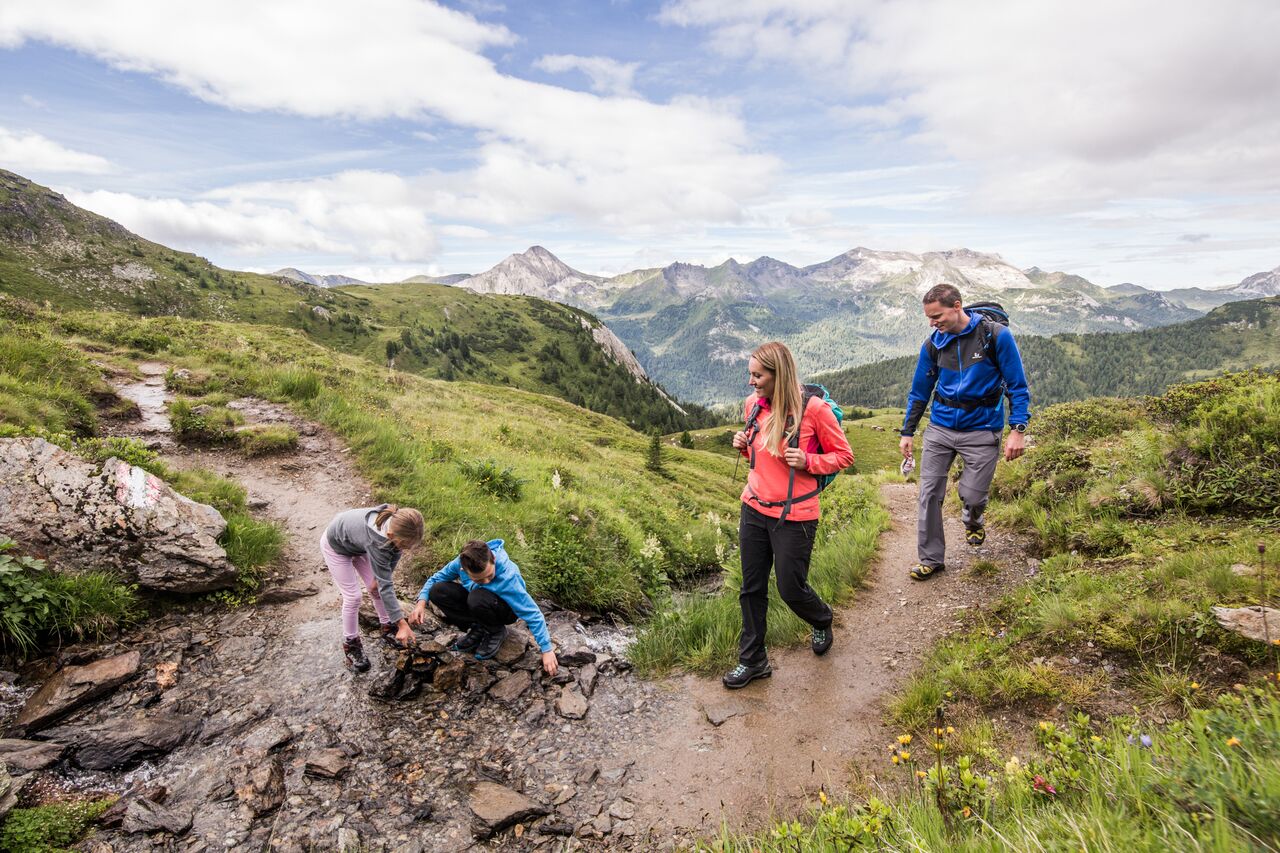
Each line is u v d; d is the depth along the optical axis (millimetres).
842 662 5371
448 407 26500
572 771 4375
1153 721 3473
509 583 5266
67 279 163500
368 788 4039
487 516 9172
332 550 5090
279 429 10945
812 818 3553
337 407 13078
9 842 3229
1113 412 8945
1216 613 3887
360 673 5168
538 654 5828
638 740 4727
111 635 5246
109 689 4656
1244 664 3574
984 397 5820
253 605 6141
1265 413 5926
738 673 5246
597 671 5691
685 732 4770
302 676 5117
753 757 4344
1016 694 4125
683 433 103875
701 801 3973
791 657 5633
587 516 10898
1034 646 4547
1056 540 6242
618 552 10008
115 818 3523
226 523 6660
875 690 4879
